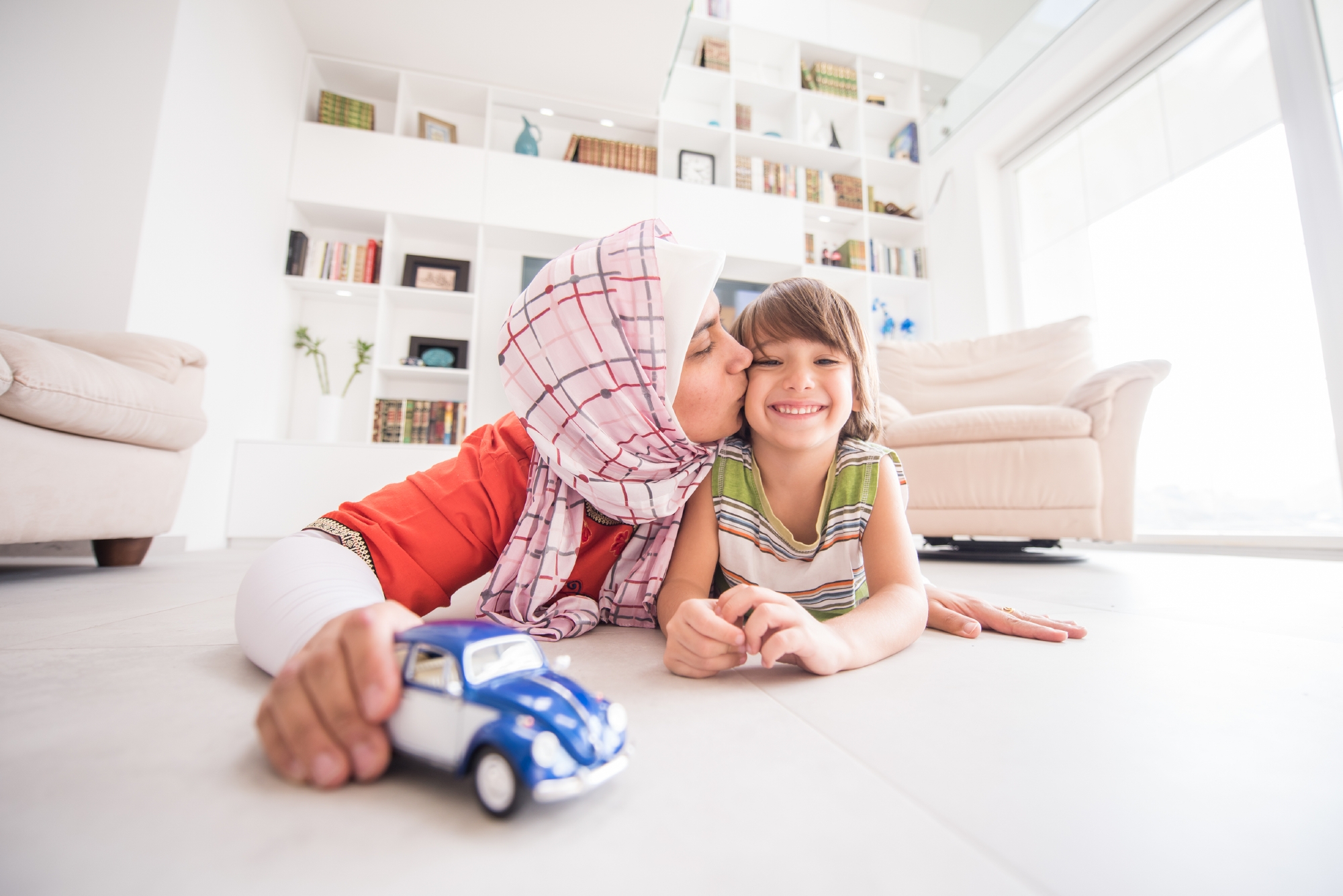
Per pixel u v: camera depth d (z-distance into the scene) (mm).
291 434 3234
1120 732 410
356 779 324
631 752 322
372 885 232
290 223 3135
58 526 1306
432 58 3352
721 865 248
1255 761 361
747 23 4094
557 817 289
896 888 233
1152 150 2904
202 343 2406
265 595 516
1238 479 2430
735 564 780
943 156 4125
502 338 721
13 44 2031
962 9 3969
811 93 4070
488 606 718
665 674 562
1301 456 2242
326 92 3312
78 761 342
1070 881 239
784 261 3744
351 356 3359
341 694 324
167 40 2148
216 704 448
